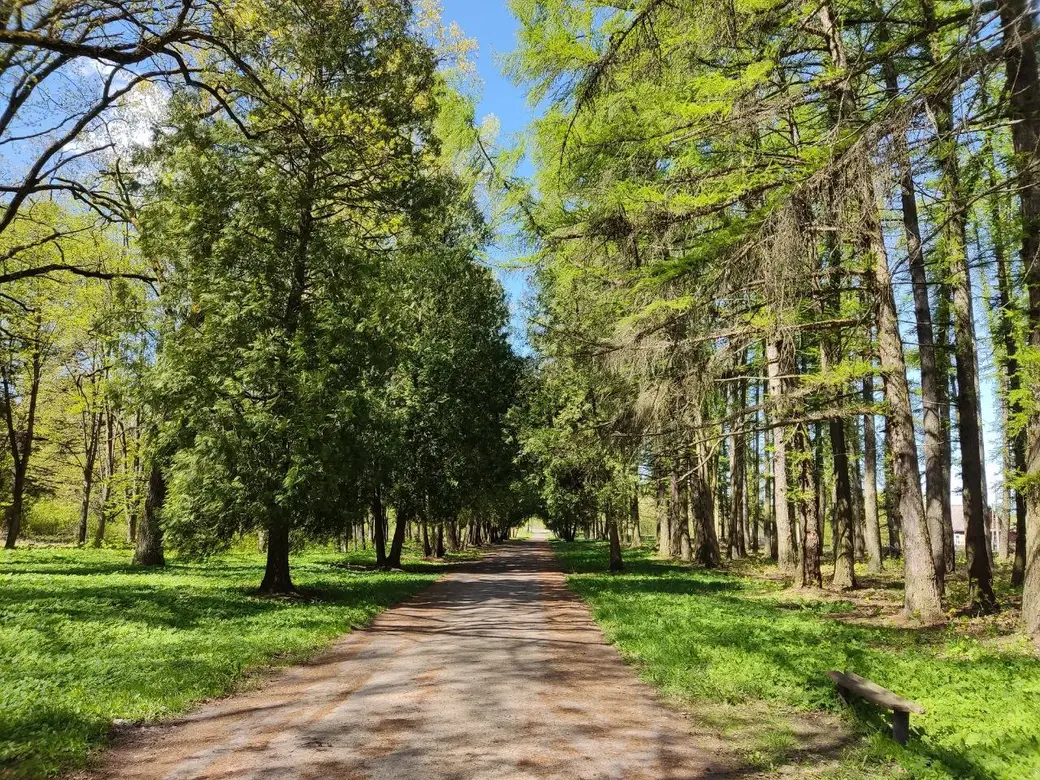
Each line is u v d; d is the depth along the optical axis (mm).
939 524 14625
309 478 13180
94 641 8594
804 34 9930
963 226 12555
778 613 12508
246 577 18312
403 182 15211
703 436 13375
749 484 38469
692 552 30156
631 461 21250
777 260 7848
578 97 8102
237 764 4805
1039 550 8617
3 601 11375
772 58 9078
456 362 26484
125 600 12242
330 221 16172
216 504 13500
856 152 6758
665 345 10438
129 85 12258
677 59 8242
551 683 7328
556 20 8547
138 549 21297
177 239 14305
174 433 13742
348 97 14086
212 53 12766
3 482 33938
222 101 10375
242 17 11336
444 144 13289
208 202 13969
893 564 25938
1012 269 12844
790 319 10039
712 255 8359
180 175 14531
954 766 4508
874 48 9023
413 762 4828
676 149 10227
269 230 14359
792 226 7723
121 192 17625
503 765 4785
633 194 9492
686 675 7383
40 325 23375
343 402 13359
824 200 7578
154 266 16469
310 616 11508
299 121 13352
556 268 12547
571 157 10133
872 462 21969
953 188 9508
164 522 14719
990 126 7574
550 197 11625
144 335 16703
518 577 23656
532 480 27156
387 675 7660
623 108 9289
